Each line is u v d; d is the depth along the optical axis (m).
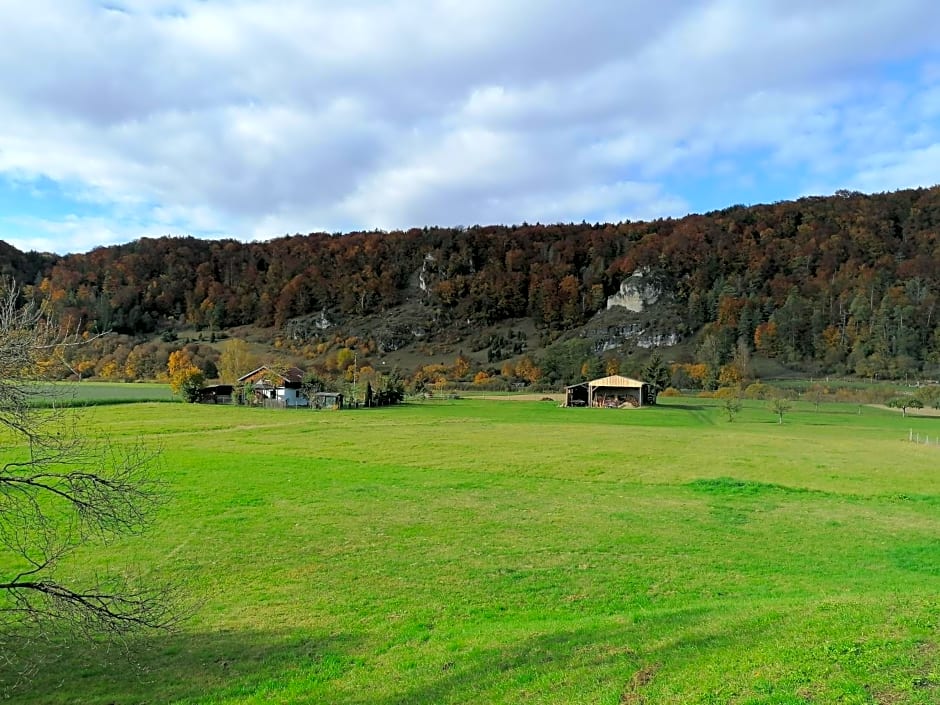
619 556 23.08
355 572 21.23
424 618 17.12
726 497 34.03
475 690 11.74
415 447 51.00
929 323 171.50
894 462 45.50
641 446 53.88
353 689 12.59
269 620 17.09
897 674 9.70
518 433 63.34
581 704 10.37
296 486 34.88
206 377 131.50
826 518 29.16
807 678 9.90
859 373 161.00
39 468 12.89
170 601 17.03
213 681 13.46
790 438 62.22
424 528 26.89
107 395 97.19
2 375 10.93
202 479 35.97
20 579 19.92
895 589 18.38
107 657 14.87
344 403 101.12
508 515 29.34
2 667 14.35
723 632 12.96
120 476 13.88
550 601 18.44
